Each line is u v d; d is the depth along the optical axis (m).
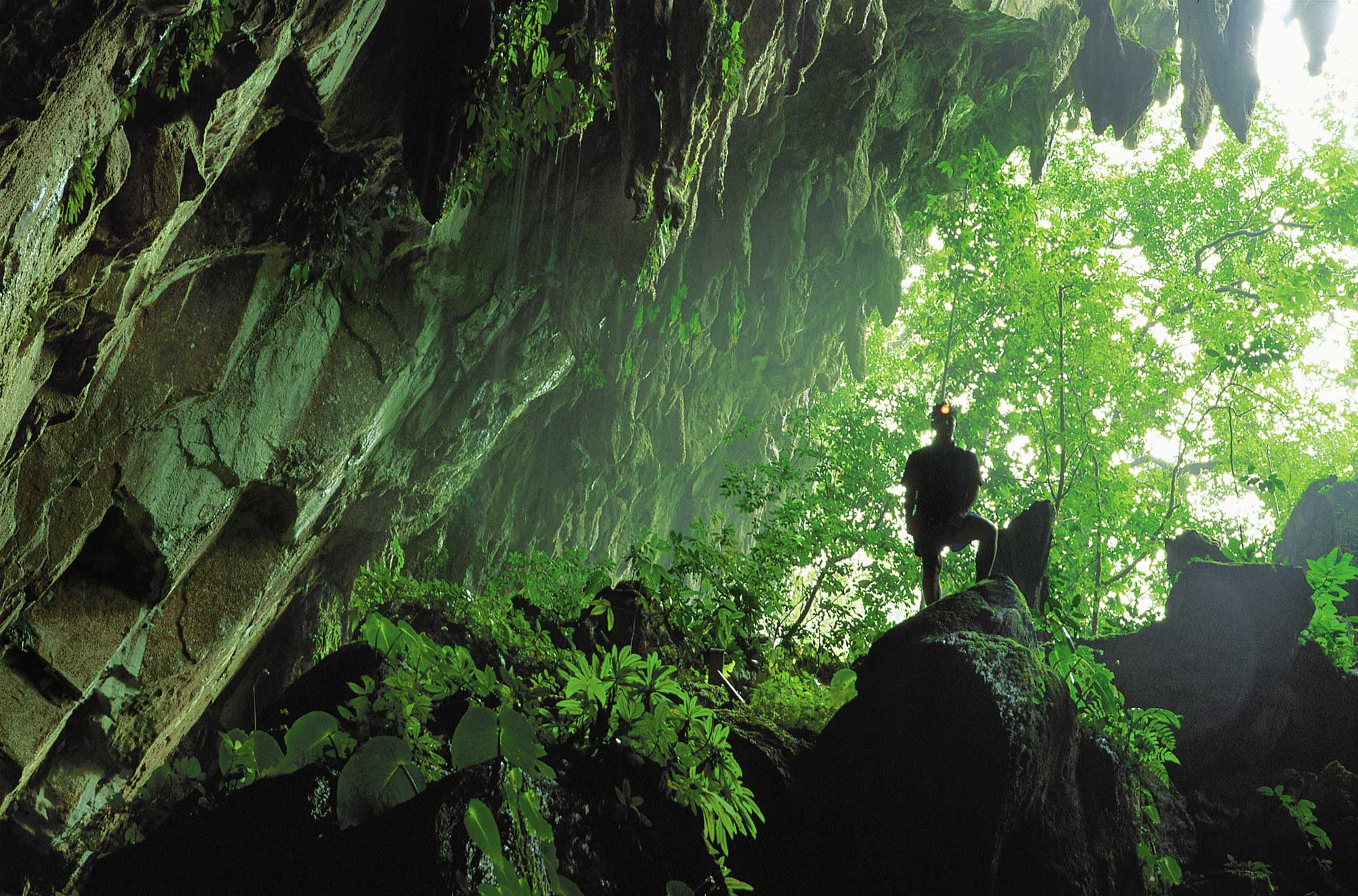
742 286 17.89
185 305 11.16
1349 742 7.12
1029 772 4.81
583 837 4.02
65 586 11.62
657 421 20.95
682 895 3.97
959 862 4.65
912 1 16.58
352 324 13.21
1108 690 5.92
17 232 5.70
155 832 3.91
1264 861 6.43
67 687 11.59
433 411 16.16
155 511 11.67
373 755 3.67
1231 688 7.27
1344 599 8.87
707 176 15.49
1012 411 17.30
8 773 11.16
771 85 11.75
